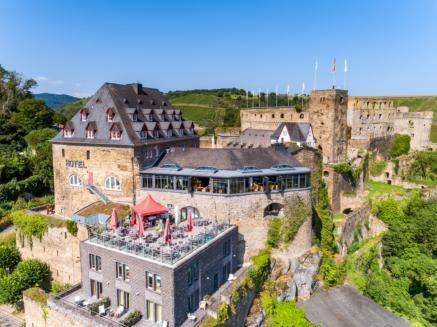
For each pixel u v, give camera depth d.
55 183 53.78
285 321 37.94
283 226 44.72
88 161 49.97
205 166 44.34
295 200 45.09
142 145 47.41
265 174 42.88
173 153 49.03
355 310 40.84
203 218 42.78
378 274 56.81
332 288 46.19
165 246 33.72
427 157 99.56
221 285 38.56
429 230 61.09
